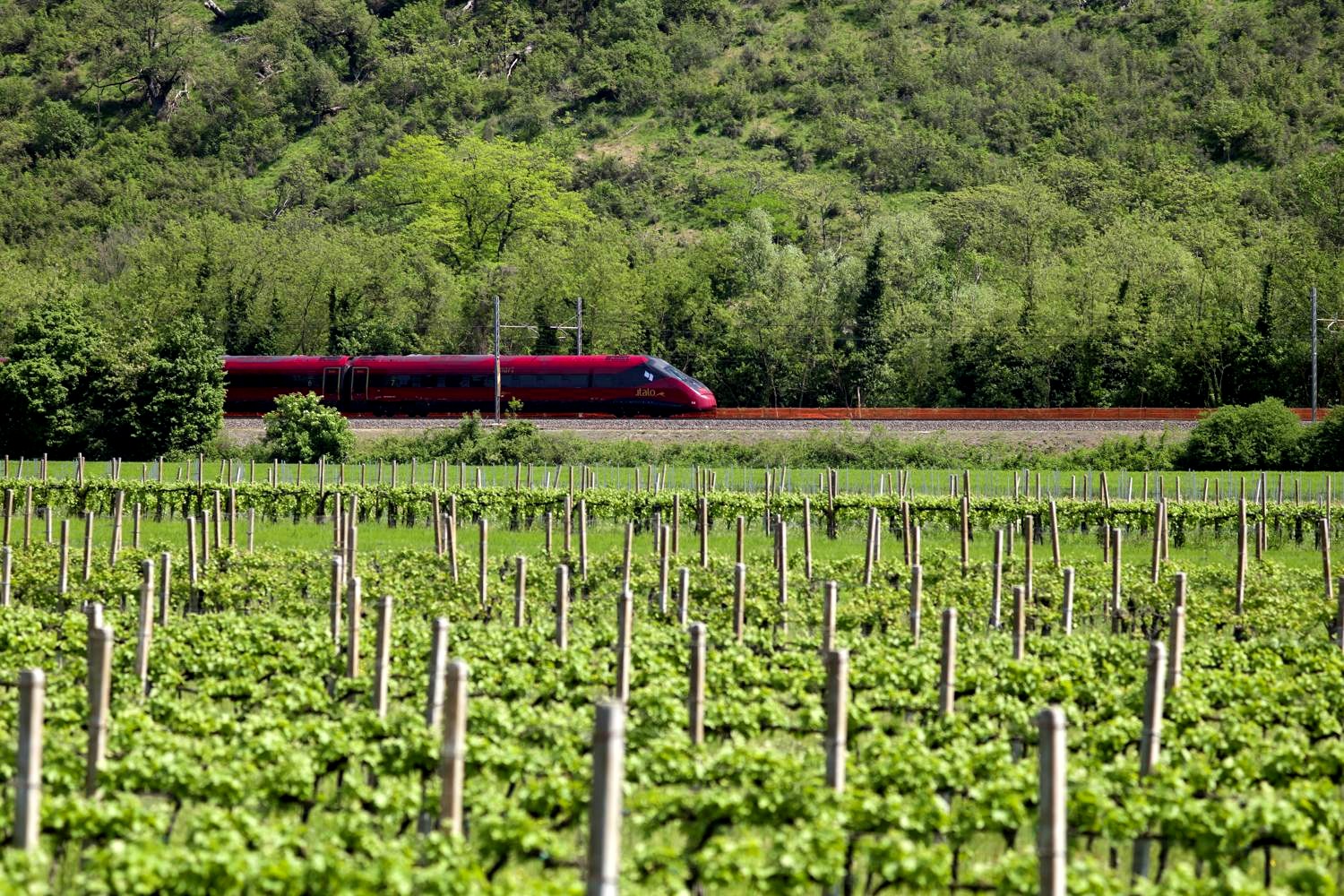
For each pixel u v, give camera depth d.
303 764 63.25
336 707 77.69
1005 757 66.25
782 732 80.06
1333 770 67.94
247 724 70.00
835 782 61.97
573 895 50.97
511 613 114.56
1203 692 82.12
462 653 87.88
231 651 90.81
